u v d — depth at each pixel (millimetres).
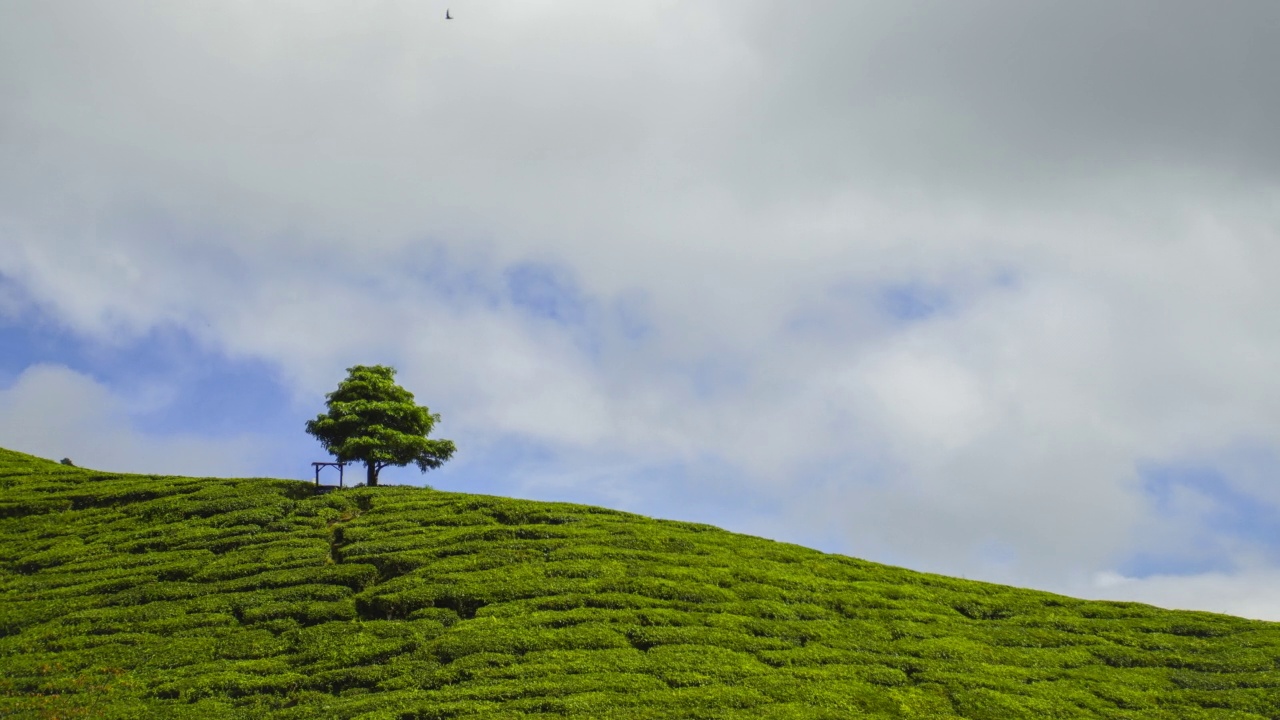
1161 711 36312
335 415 68500
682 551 51625
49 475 64188
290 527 53562
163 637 39656
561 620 40625
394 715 32812
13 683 35406
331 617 41500
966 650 41688
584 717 32156
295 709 33938
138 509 56750
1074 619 47719
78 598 43625
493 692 34125
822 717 33156
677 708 33125
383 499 59281
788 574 49781
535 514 56344
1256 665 41344
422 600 42688
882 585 50344
